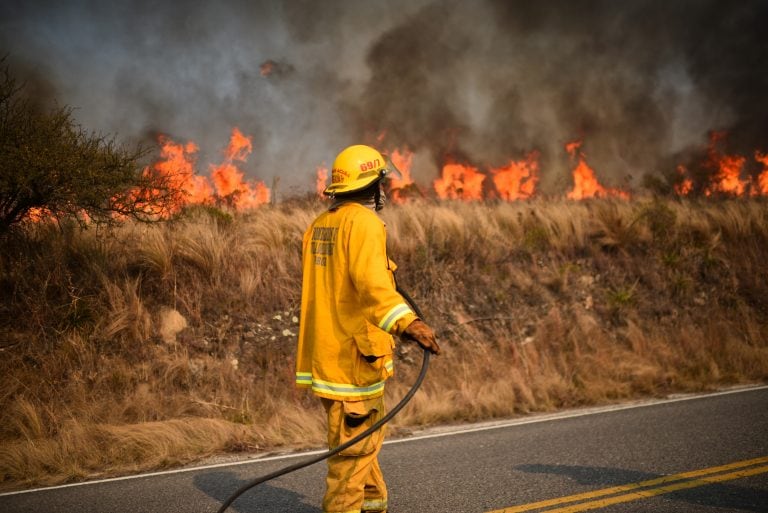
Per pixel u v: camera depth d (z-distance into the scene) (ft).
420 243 29.01
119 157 22.68
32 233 23.81
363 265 9.82
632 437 17.13
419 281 27.50
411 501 13.10
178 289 23.98
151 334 22.39
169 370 21.17
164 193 25.75
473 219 32.07
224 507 9.66
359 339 10.19
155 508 13.25
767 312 30.96
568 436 17.49
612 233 32.73
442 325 26.13
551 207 35.14
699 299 30.83
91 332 21.67
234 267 25.48
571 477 14.20
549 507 12.57
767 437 16.83
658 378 24.17
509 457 15.76
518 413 21.03
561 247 31.63
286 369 22.41
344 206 10.78
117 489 14.56
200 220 27.94
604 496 13.03
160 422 18.49
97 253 23.99
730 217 35.68
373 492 11.23
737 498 12.81
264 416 20.07
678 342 27.17
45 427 18.49
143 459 16.76
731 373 24.97
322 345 10.39
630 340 27.07
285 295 25.11
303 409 20.54
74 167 21.09
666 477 14.03
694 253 33.09
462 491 13.56
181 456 16.93
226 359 22.35
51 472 16.05
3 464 16.01
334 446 10.43
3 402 19.06
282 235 27.76
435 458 15.90
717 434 17.16
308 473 15.15
